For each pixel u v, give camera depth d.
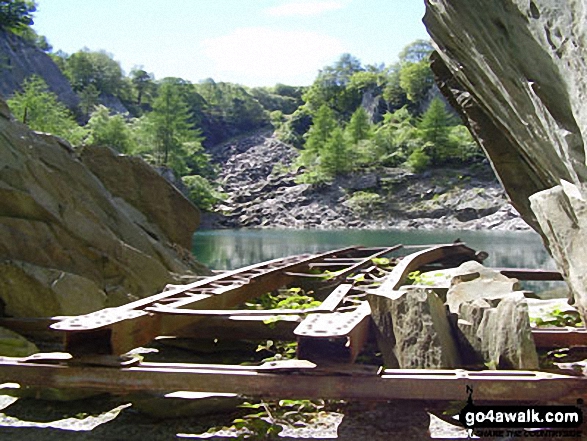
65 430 4.14
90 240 9.27
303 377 3.92
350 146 86.88
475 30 5.02
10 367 4.20
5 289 7.26
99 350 4.43
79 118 106.38
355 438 3.88
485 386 3.79
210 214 74.88
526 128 5.14
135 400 4.41
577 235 4.37
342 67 154.50
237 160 122.50
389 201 71.12
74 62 138.00
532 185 6.66
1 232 8.02
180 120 86.94
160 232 13.77
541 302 7.25
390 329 4.75
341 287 6.43
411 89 130.88
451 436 3.84
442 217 63.91
